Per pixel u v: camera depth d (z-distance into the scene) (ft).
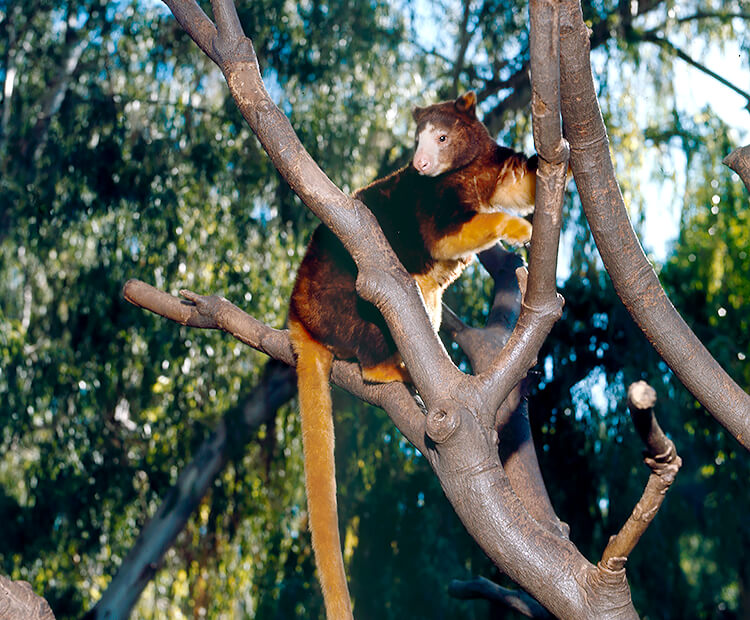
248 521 32.91
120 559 33.65
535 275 9.29
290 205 30.09
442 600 27.94
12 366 30.71
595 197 9.83
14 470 34.88
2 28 35.32
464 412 9.22
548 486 27.40
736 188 33.40
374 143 31.42
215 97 32.32
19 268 34.01
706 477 39.93
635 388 7.02
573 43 8.77
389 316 9.83
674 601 29.71
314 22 30.55
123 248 30.32
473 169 13.70
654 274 10.26
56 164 31.48
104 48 32.91
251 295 29.60
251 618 31.96
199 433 32.48
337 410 30.09
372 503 29.60
